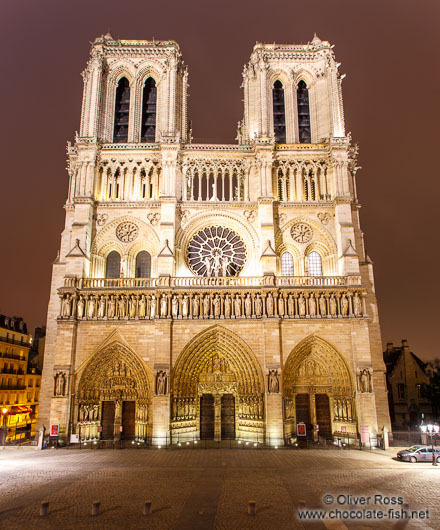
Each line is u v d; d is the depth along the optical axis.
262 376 53.09
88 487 30.33
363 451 47.50
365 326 54.34
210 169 63.50
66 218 62.19
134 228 61.22
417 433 57.06
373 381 56.31
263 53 67.44
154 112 69.81
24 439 62.62
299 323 54.69
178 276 58.28
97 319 54.56
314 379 55.69
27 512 24.53
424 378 77.88
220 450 47.53
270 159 61.62
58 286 59.25
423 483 31.38
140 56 69.06
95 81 65.44
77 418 52.47
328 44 69.81
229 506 25.75
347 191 60.91
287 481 32.25
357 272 56.62
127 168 63.03
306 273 60.41
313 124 68.12
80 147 61.94
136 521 22.98
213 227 62.50
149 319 54.56
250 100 68.19
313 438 53.91
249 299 55.34
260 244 58.50
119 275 60.50
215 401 55.09
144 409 52.94
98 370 54.56
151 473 35.25
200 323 54.38
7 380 81.75
